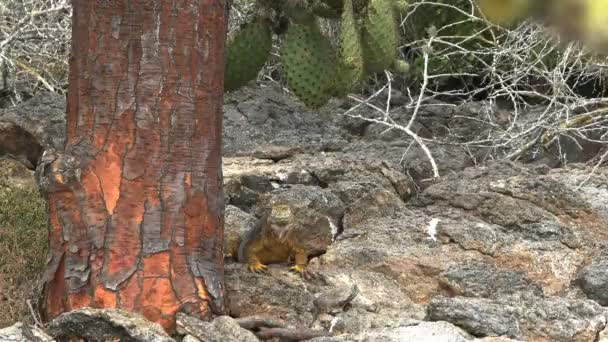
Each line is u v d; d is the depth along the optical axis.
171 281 3.69
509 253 4.72
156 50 3.63
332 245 4.81
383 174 5.79
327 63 4.61
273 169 5.77
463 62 8.77
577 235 4.93
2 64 7.47
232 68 4.72
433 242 4.80
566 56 6.73
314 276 4.45
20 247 4.71
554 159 7.29
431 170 6.59
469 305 3.91
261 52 4.73
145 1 3.61
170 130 3.67
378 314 4.16
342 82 4.20
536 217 4.96
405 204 5.45
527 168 6.04
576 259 4.75
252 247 4.45
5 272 4.50
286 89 8.12
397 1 4.73
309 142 7.07
